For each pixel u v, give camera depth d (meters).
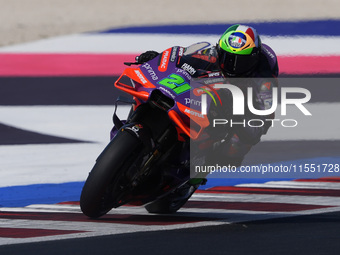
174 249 19.08
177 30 90.69
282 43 64.25
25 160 36.06
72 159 36.41
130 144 21.47
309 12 107.12
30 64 70.25
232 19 100.69
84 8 113.38
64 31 91.56
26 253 18.67
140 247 19.30
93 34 88.44
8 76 64.25
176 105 21.33
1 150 38.41
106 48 79.25
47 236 20.78
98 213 22.25
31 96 56.38
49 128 44.78
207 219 23.81
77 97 56.06
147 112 22.38
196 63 22.69
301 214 24.36
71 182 31.64
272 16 101.75
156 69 22.67
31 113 49.69
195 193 28.92
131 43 81.88
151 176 22.61
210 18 101.62
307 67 63.53
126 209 25.83
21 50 78.06
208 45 23.30
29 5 115.69
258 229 21.84
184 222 23.34
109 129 44.72
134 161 21.78
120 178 21.89
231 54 22.27
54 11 109.81
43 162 35.66
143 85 22.05
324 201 26.83
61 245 19.55
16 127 44.94
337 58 66.56
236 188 29.84
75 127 45.16
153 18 102.88
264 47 23.86
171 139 21.97
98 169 21.52
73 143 40.41
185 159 22.48
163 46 80.31
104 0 122.19
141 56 24.44
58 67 69.00
